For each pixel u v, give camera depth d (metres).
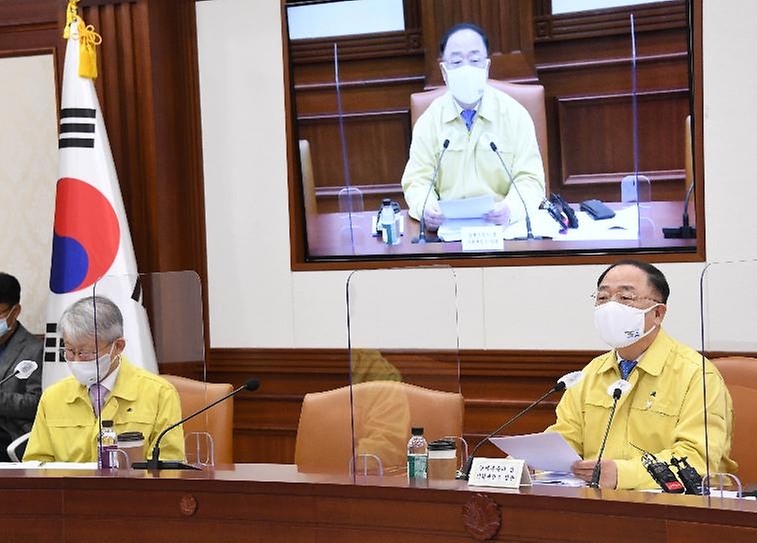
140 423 3.94
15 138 6.76
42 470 3.74
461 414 3.52
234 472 3.58
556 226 5.80
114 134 6.24
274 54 6.21
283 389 6.35
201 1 6.33
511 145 5.82
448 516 3.14
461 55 5.82
